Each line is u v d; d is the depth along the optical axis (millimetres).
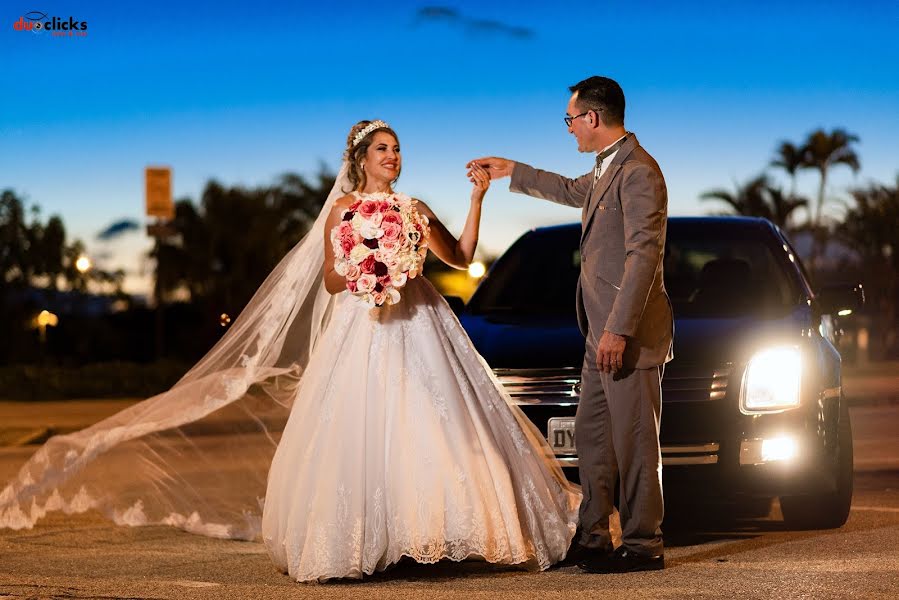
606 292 5613
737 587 5090
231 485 6855
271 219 39062
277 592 5160
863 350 28625
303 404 5695
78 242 39781
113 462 6898
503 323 7078
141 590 5227
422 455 5410
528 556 5539
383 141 5875
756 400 6156
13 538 6738
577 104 5676
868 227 44844
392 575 5496
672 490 6164
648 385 5520
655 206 5449
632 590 5066
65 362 35938
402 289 5684
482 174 6215
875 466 9891
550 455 5973
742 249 7754
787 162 47781
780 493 6207
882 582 5129
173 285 39219
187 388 6641
